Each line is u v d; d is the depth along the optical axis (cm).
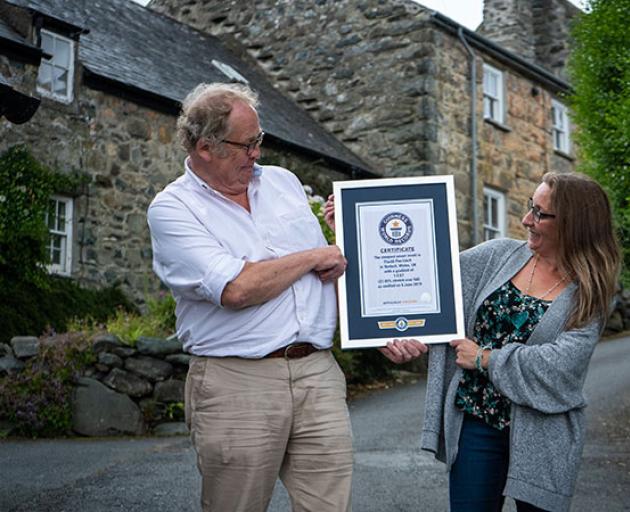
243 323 289
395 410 855
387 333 308
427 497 512
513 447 289
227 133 286
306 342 296
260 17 1678
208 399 292
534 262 310
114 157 1098
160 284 1137
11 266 968
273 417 289
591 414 771
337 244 311
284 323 293
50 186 1009
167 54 1373
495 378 291
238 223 298
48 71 1052
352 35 1557
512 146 1645
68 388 781
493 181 1581
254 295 284
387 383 1092
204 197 299
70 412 777
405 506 494
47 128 1027
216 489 293
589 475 557
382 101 1504
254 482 289
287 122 1430
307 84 1597
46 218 1016
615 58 817
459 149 1511
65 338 808
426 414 309
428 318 308
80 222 1058
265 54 1656
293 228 308
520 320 300
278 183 316
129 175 1113
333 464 294
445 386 313
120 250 1098
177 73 1290
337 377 307
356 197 315
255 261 296
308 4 1619
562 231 295
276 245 303
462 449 304
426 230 312
